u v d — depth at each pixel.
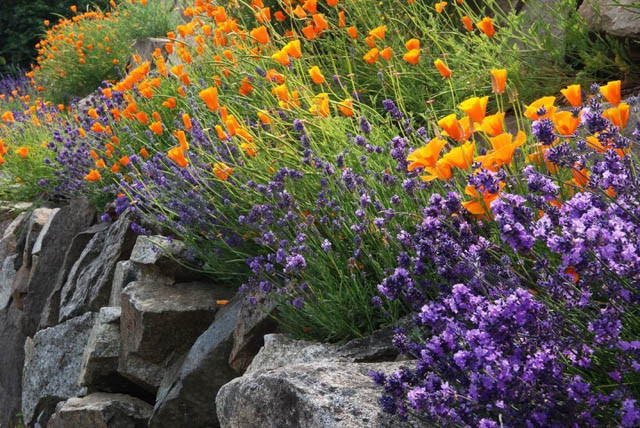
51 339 5.77
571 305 1.87
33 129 8.72
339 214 3.23
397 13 5.28
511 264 2.26
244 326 3.75
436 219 2.25
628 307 1.84
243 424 2.63
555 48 4.32
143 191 5.09
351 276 3.16
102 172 6.38
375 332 3.04
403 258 2.31
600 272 1.75
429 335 2.23
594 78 4.18
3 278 7.69
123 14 12.47
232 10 6.80
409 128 3.51
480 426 1.68
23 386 5.96
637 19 3.93
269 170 3.87
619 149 2.13
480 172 2.09
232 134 3.65
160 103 6.26
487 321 1.75
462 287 1.96
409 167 2.35
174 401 4.07
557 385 1.73
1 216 8.43
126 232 5.51
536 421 1.71
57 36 12.77
